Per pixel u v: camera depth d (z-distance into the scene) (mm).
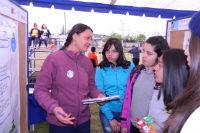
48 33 12766
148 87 2559
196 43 890
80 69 2533
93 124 6113
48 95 2410
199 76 883
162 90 1870
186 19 4062
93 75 2789
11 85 2736
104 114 3078
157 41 2451
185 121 854
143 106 2570
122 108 2883
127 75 3150
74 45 2521
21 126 3395
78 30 2473
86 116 2629
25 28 3670
